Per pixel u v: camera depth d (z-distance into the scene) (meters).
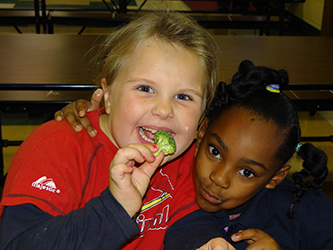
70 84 2.16
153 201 1.33
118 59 1.19
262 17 5.22
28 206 1.04
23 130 3.62
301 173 1.40
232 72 2.43
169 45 1.14
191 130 1.17
